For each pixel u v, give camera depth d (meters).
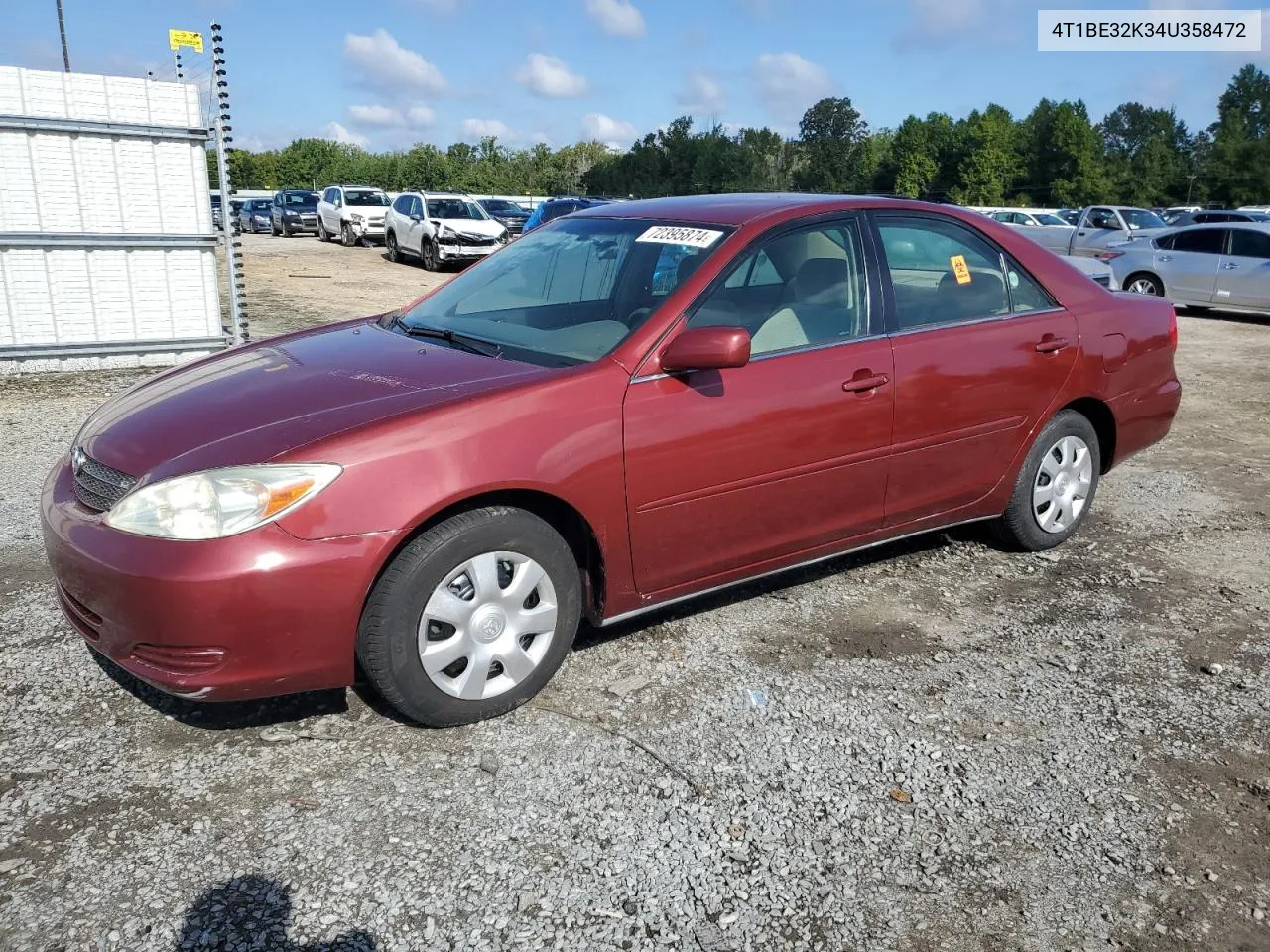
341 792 2.76
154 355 9.23
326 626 2.72
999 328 4.22
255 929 2.26
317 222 31.23
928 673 3.54
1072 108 88.25
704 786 2.83
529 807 2.72
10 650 3.49
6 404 7.36
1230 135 90.88
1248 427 7.84
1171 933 2.36
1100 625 3.99
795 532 3.71
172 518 2.66
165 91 8.79
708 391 3.34
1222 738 3.20
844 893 2.44
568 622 3.20
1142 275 16.02
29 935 2.22
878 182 89.81
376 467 2.75
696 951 2.25
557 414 3.04
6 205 8.32
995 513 4.45
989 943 2.31
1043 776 2.95
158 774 2.82
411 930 2.27
